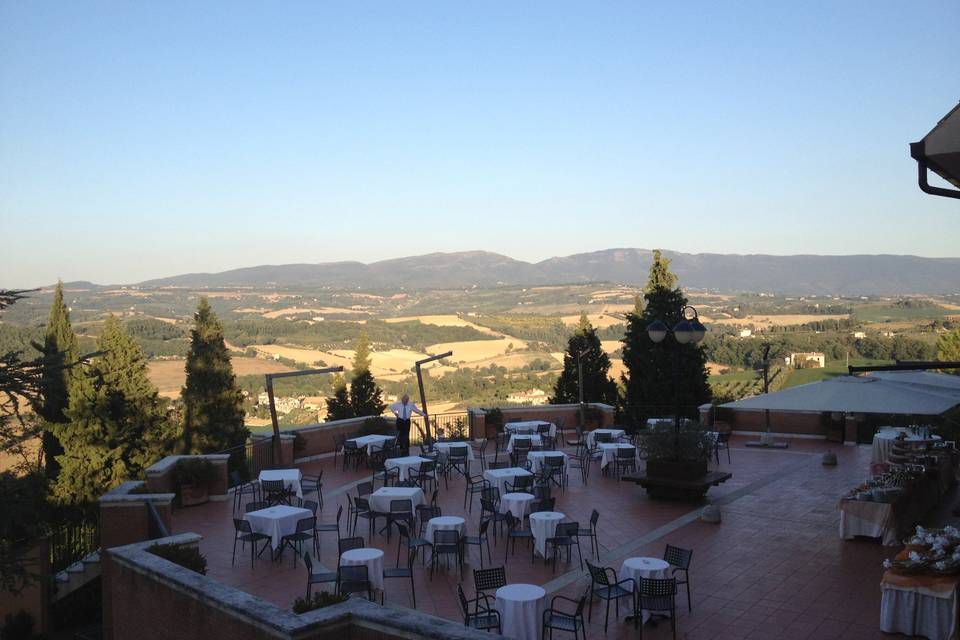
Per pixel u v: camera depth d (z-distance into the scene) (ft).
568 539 38.83
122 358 113.60
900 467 48.73
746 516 48.93
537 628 28.53
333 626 25.02
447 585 36.47
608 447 63.87
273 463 65.57
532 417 85.05
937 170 24.35
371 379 146.41
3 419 49.03
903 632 29.86
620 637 30.35
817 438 79.71
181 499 53.62
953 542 31.32
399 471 57.36
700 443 54.54
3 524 47.78
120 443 105.19
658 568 32.35
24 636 49.19
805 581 36.40
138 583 31.86
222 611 27.09
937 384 55.11
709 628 31.04
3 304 47.50
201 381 144.97
